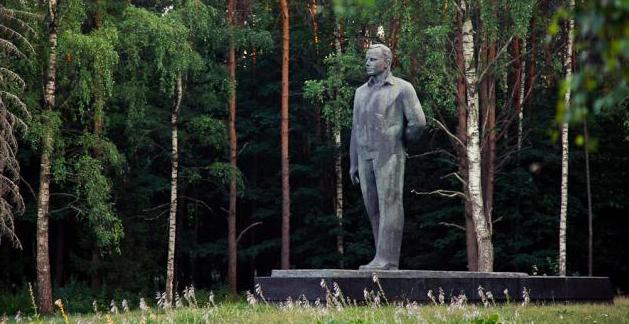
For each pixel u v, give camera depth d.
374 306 14.52
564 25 29.48
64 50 25.80
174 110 31.16
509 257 33.06
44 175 27.02
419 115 17.19
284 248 33.09
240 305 16.34
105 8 28.78
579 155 33.16
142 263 34.28
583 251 34.16
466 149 27.05
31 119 26.11
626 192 34.12
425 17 26.50
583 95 3.60
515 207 33.44
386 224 17.12
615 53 3.33
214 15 31.92
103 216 26.98
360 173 17.62
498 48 27.66
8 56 25.98
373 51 17.34
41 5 27.09
